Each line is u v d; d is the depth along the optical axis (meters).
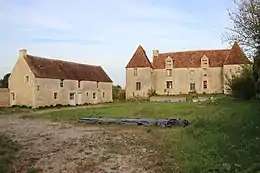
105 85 65.19
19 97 49.94
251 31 19.03
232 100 32.94
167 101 49.91
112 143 15.66
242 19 20.03
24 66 49.81
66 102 54.59
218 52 62.00
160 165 10.74
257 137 11.04
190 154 11.27
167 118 25.02
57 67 55.81
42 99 49.75
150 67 62.25
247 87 32.09
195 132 16.23
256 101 26.34
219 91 59.00
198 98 49.94
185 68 61.75
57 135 18.86
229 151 10.30
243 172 8.01
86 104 57.56
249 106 22.20
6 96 50.56
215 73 59.75
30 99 48.84
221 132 14.27
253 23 18.52
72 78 56.38
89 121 25.09
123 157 12.45
